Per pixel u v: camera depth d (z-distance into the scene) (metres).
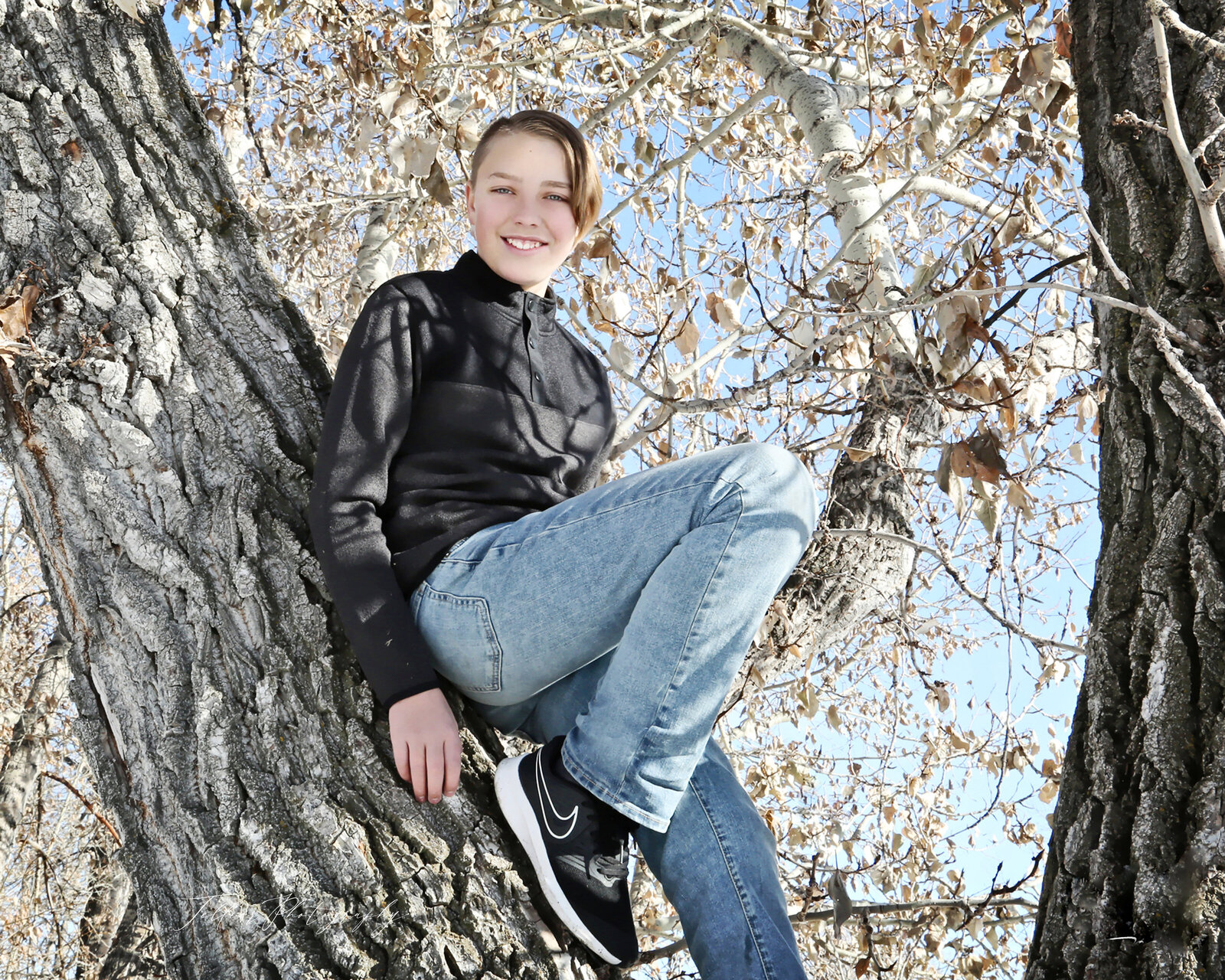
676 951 1.90
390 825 1.41
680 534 1.49
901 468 2.44
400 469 1.67
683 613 1.45
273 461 1.69
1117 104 1.58
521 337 1.81
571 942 1.46
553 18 3.73
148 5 2.08
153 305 1.75
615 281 3.84
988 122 2.56
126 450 1.65
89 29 1.98
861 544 2.74
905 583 2.95
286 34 4.50
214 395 1.72
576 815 1.45
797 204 3.96
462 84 4.20
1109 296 1.49
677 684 1.46
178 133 1.98
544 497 1.74
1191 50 1.51
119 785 1.54
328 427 1.57
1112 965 1.25
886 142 3.30
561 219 1.85
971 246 2.04
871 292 2.86
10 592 7.19
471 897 1.38
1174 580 1.35
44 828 6.04
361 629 1.47
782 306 3.02
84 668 1.62
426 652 1.50
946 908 2.67
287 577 1.58
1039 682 3.60
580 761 1.47
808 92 3.57
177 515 1.62
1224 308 1.41
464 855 1.42
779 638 2.69
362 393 1.58
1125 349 1.50
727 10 3.68
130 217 1.82
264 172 4.53
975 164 3.71
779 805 4.23
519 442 1.73
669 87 4.19
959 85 2.84
